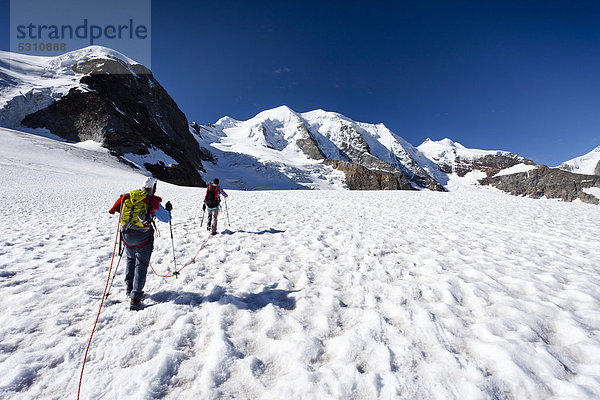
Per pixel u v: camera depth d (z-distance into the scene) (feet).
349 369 8.36
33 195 58.80
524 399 7.40
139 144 240.53
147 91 367.66
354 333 10.11
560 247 23.50
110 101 276.21
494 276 16.28
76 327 10.93
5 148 135.33
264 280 15.62
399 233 28.14
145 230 13.15
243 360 8.96
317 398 7.44
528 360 8.57
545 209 47.44
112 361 9.07
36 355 9.16
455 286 14.60
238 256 20.43
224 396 7.68
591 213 42.86
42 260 18.89
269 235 27.09
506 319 11.02
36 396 7.72
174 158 271.90
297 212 43.65
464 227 32.12
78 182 93.20
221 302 12.85
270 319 11.43
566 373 8.16
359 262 18.78
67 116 236.84
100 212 42.55
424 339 9.93
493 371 8.34
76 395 7.77
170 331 10.64
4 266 17.47
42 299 13.11
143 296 13.87
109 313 12.09
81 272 16.84
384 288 14.39
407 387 7.70
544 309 11.88
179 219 36.19
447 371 8.27
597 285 14.70
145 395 7.55
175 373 8.59
